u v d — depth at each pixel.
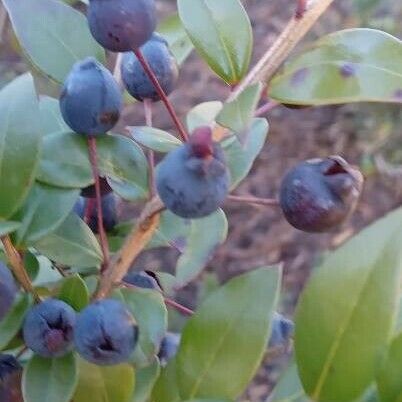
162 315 0.08
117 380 0.08
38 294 0.08
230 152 0.08
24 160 0.07
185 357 0.07
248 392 0.28
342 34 0.07
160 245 0.09
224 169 0.06
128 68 0.09
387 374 0.07
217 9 0.08
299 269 0.34
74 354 0.08
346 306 0.07
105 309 0.07
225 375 0.07
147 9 0.07
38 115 0.07
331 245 0.35
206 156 0.06
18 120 0.07
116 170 0.08
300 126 0.40
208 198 0.06
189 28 0.08
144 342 0.08
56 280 0.09
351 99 0.07
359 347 0.07
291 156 0.39
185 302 0.31
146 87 0.09
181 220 0.09
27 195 0.08
